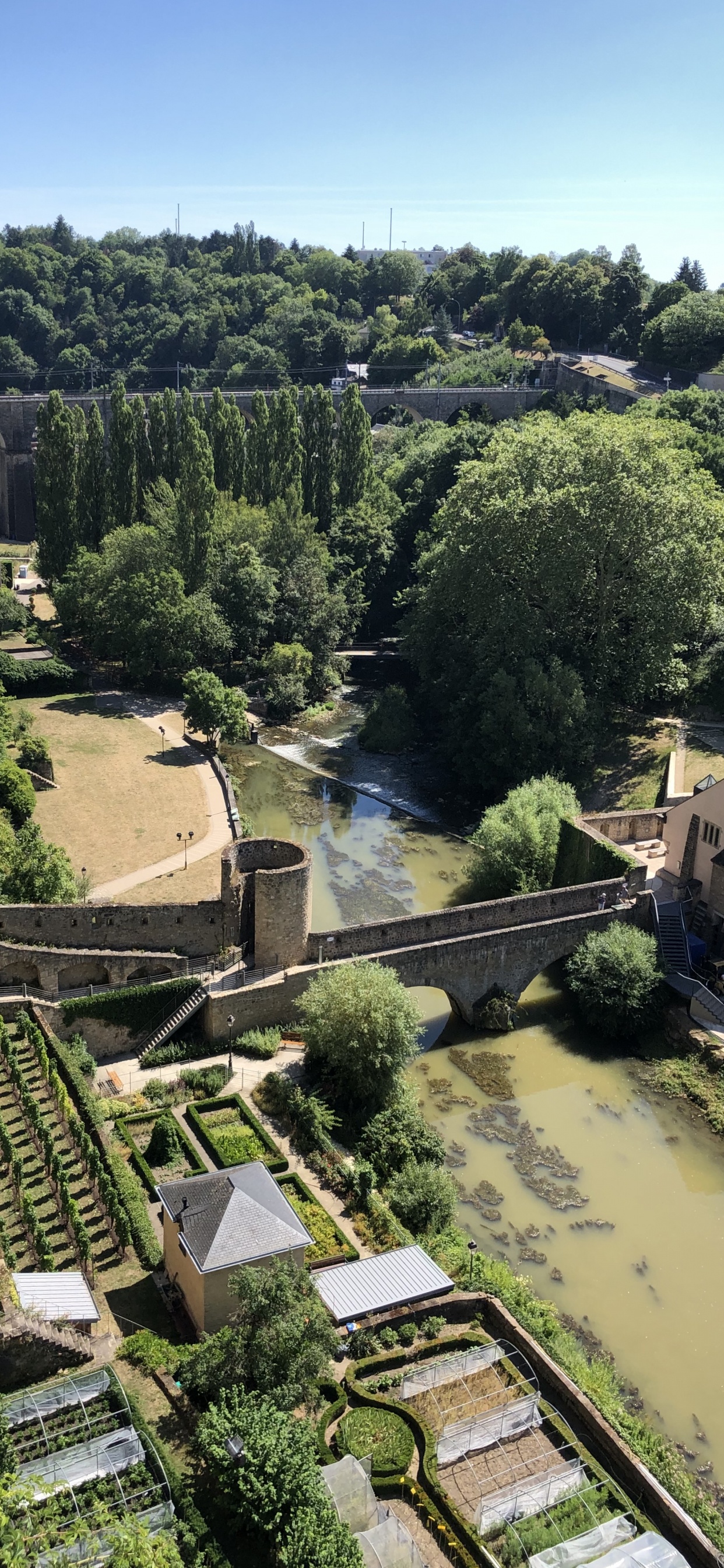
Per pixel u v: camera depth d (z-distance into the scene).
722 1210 52.69
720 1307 46.78
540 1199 52.81
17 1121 50.84
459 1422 36.47
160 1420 35.66
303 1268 40.50
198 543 129.75
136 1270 43.72
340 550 141.62
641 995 64.88
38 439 142.25
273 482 145.88
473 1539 32.50
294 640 129.12
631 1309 46.38
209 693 106.56
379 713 114.94
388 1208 48.59
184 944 64.38
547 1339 42.09
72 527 141.38
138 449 142.75
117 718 118.06
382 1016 55.34
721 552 93.62
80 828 88.81
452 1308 42.25
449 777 105.75
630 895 70.62
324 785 104.44
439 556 110.81
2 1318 36.66
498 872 76.38
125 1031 60.44
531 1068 63.34
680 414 144.12
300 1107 54.03
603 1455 36.50
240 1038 60.72
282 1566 30.25
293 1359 36.06
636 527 92.44
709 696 98.38
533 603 102.38
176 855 84.00
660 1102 60.41
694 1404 41.84
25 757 96.81
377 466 166.62
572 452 98.50
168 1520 30.73
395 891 82.88
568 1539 32.38
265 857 64.88
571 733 92.69
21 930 62.06
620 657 97.94
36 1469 31.77
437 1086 61.44
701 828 71.19
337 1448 35.66
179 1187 43.06
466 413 173.12
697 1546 32.94
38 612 148.25
